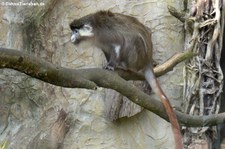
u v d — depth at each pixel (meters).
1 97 8.92
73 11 8.89
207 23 8.27
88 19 6.80
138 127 8.72
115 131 8.73
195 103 8.34
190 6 8.58
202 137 8.29
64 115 8.80
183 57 6.75
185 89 8.43
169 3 8.78
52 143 8.70
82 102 8.82
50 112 8.84
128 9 8.83
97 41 6.75
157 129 8.72
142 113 8.73
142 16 8.82
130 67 6.49
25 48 8.84
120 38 6.57
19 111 8.91
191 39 8.35
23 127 8.87
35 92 8.90
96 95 8.79
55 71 4.69
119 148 8.72
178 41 8.75
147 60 6.44
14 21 8.88
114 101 8.52
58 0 8.89
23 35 8.86
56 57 8.84
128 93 5.63
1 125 8.88
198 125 6.43
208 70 8.32
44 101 8.88
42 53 8.84
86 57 8.81
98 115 8.77
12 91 8.93
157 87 6.29
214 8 8.34
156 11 8.82
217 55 8.40
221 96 9.43
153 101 5.93
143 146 8.70
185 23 8.46
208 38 8.32
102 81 5.39
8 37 8.88
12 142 8.80
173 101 8.71
